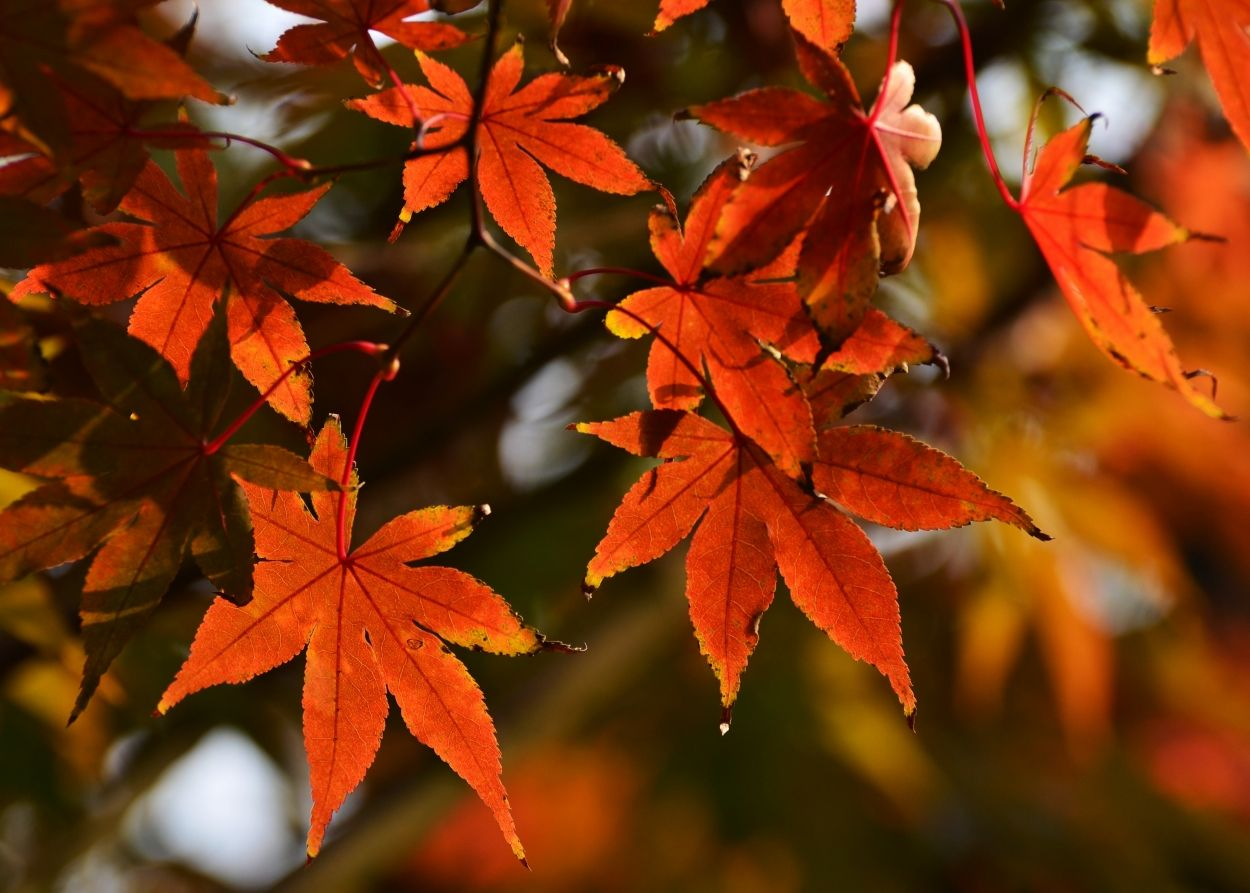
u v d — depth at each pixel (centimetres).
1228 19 83
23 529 81
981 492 82
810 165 81
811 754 162
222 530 81
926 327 153
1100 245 82
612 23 117
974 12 130
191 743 122
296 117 112
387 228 118
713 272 81
